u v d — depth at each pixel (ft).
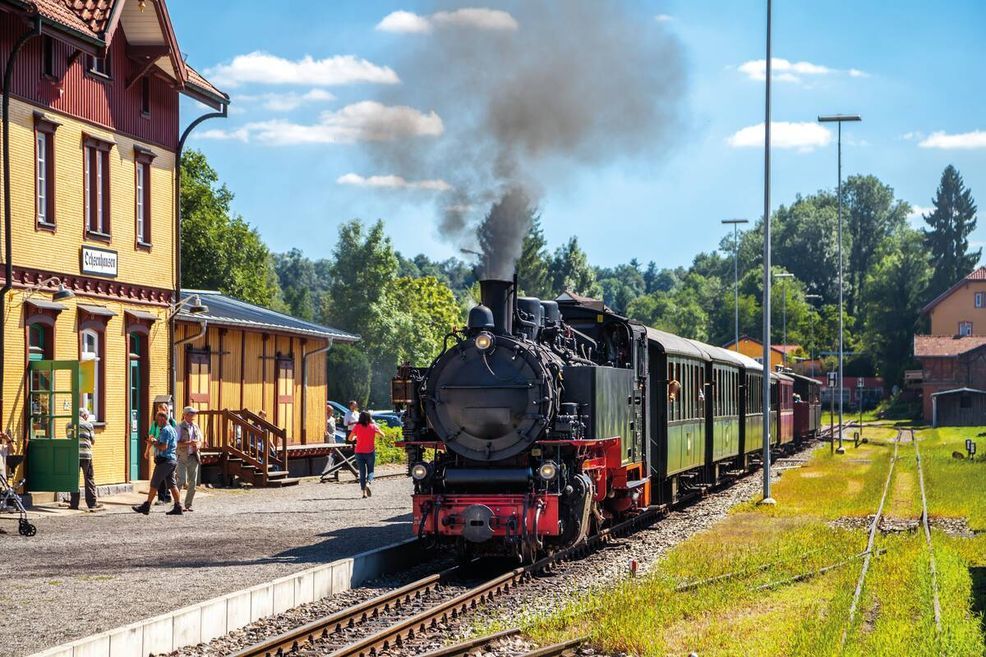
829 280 532.73
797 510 78.54
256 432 98.68
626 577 48.78
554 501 50.39
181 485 75.82
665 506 73.77
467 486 52.95
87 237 81.10
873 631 37.93
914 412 336.90
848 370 405.18
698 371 84.94
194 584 44.57
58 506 75.82
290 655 34.32
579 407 54.19
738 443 107.14
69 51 78.84
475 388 52.75
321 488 96.78
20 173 73.82
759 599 44.55
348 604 42.88
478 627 37.78
